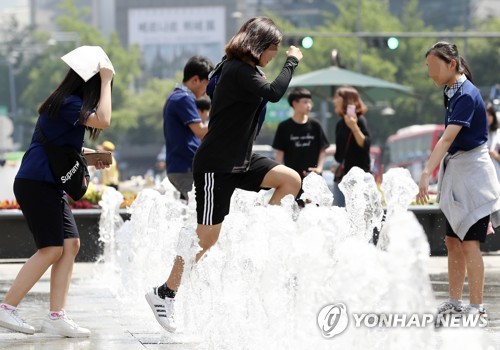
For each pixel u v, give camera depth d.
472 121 14.04
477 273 14.02
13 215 24.27
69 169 12.79
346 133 21.97
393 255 9.47
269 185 13.05
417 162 95.25
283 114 79.38
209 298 12.84
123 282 18.20
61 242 12.92
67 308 15.95
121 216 25.14
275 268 11.95
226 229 13.02
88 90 12.74
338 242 11.53
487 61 133.12
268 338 11.90
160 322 12.84
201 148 12.79
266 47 12.78
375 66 133.25
